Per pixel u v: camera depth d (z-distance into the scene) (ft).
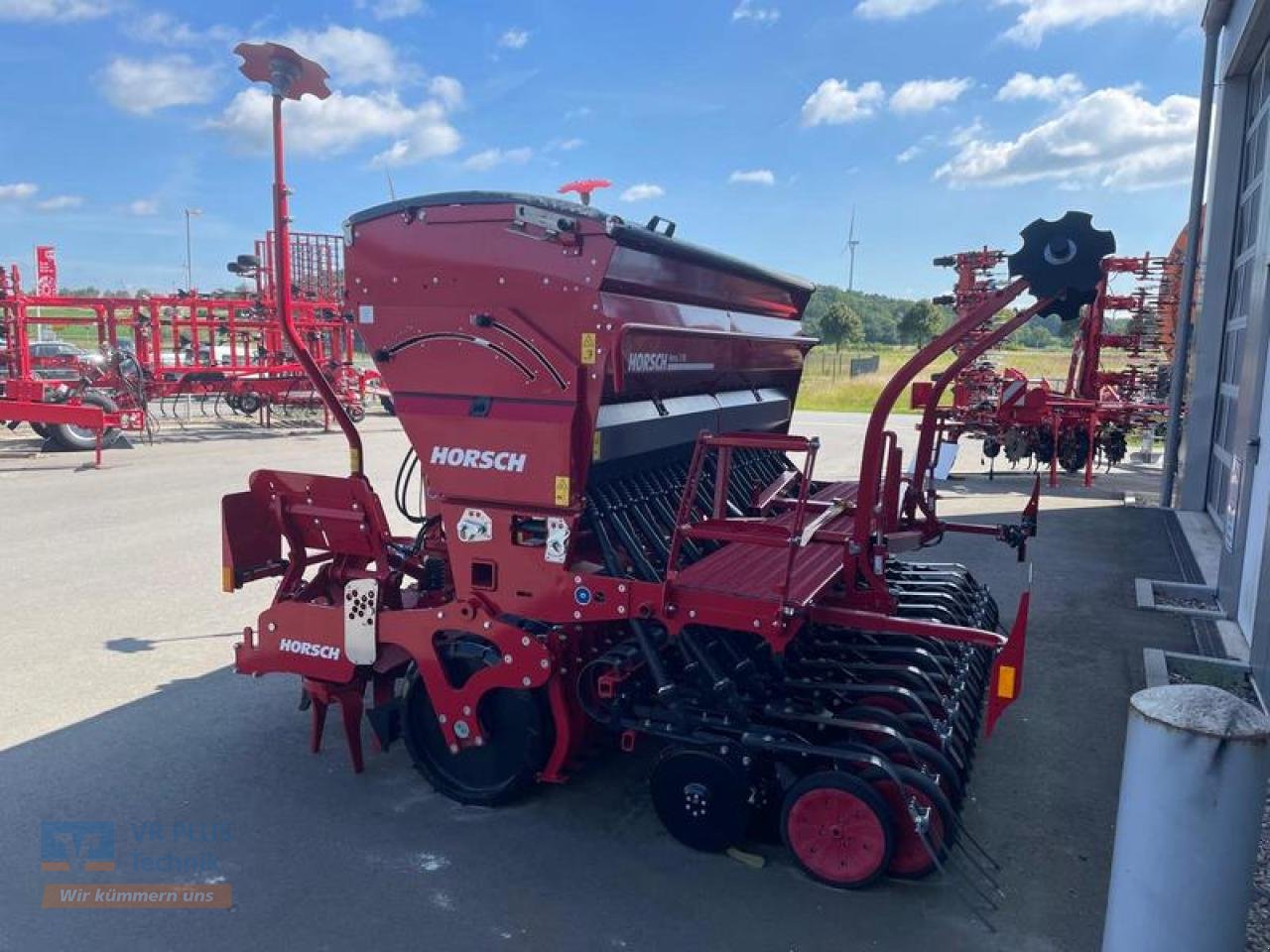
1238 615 22.25
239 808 13.73
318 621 14.47
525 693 13.26
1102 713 17.28
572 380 12.28
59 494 39.52
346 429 14.46
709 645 12.80
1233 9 34.60
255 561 15.29
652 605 12.33
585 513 12.98
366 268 13.30
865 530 13.33
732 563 14.06
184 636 21.39
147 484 42.06
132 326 66.39
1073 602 24.48
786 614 11.65
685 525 12.40
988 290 51.96
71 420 46.47
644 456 15.03
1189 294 38.34
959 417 48.26
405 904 11.42
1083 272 12.19
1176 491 39.73
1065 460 50.65
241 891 11.69
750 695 12.76
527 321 12.42
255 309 65.72
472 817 13.56
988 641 11.69
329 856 12.48
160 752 15.53
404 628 13.74
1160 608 23.65
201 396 73.56
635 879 12.00
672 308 14.42
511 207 12.28
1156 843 8.10
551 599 12.87
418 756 14.11
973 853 12.57
